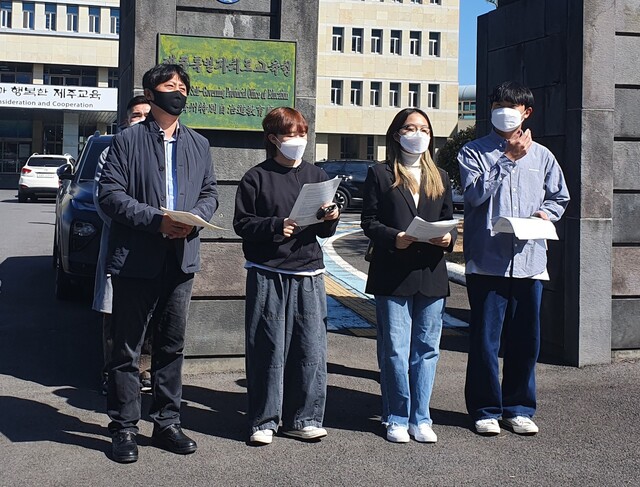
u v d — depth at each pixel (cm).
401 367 546
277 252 534
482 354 564
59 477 476
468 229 576
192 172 522
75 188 1019
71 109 4728
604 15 721
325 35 5978
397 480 477
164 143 516
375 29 6056
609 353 742
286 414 552
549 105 771
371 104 6097
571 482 477
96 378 689
